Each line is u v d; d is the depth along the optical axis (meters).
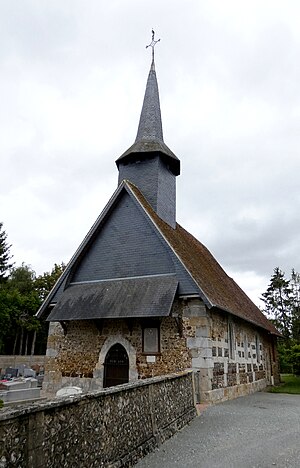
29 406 3.64
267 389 18.42
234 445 6.72
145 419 6.38
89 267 14.00
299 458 6.00
